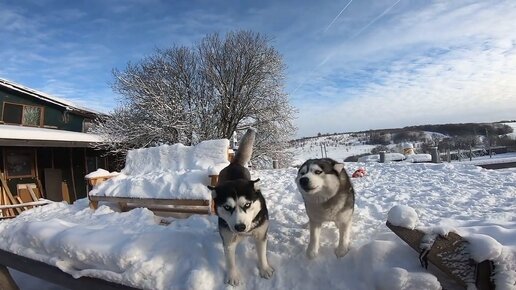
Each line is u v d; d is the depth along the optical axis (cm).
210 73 2162
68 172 1519
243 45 2203
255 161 2177
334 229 390
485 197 568
